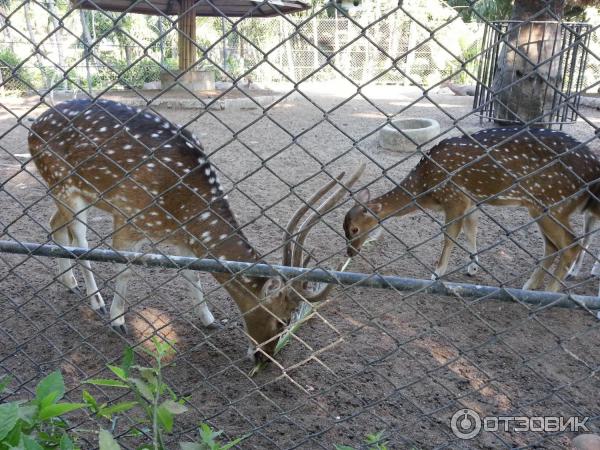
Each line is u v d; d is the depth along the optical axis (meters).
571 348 3.43
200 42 20.44
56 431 1.83
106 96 14.19
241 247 3.17
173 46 19.98
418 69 20.09
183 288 4.19
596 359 3.31
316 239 5.29
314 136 10.20
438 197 4.34
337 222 5.72
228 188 6.86
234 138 1.66
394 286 1.72
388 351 3.39
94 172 3.31
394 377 3.12
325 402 2.89
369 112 13.25
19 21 18.30
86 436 2.43
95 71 16.92
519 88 9.58
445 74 19.56
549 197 3.84
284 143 9.57
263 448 2.52
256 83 18.69
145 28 19.42
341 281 1.76
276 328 2.98
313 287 3.07
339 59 21.22
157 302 3.97
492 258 4.84
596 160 3.82
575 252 3.90
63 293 4.04
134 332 3.57
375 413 2.79
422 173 4.39
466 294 1.68
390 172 7.55
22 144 9.01
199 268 1.88
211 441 1.54
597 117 11.64
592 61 16.38
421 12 19.55
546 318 3.82
